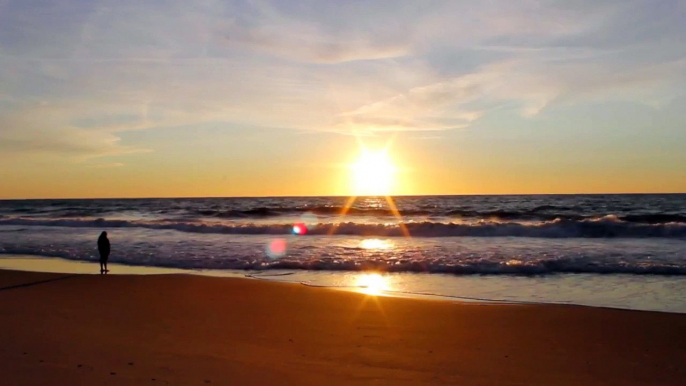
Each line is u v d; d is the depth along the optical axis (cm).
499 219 4069
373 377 608
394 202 8831
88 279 1353
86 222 3419
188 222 3600
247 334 805
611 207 5762
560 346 759
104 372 602
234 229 2859
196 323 874
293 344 750
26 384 557
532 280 1380
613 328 862
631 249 1902
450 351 726
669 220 3456
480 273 1495
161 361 650
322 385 576
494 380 607
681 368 662
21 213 5850
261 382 579
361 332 827
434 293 1216
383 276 1467
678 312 1016
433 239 2391
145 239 2486
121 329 822
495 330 848
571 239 2283
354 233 2692
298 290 1198
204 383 570
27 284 1277
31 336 766
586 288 1267
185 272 1576
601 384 601
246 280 1332
